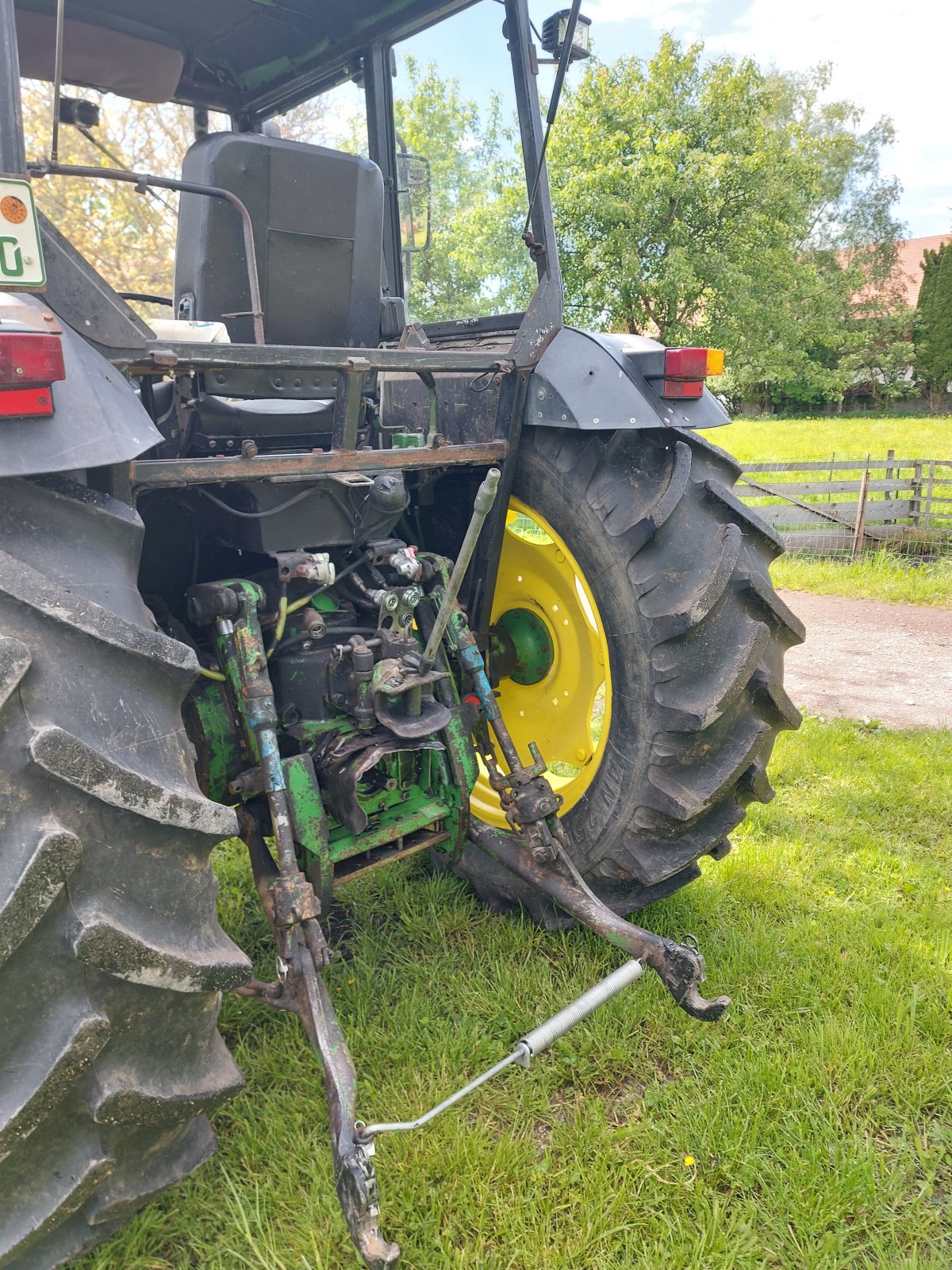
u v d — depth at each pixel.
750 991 2.49
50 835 1.33
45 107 2.55
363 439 2.76
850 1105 2.12
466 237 2.83
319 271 2.49
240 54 3.07
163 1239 1.79
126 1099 1.46
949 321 39.44
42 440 1.43
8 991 1.35
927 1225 1.82
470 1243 1.77
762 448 21.20
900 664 6.02
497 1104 2.12
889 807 3.73
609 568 2.43
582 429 2.41
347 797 2.13
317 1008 1.88
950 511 10.60
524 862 2.40
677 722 2.32
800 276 31.30
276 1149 1.95
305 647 2.35
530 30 2.48
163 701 1.56
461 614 2.41
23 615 1.39
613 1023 2.35
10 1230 1.44
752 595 2.35
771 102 29.22
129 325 1.75
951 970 2.58
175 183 2.10
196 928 1.56
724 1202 1.87
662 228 26.28
